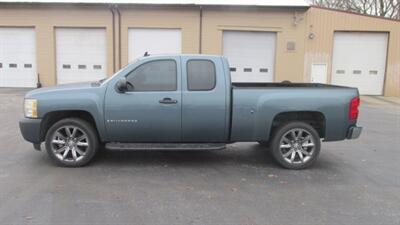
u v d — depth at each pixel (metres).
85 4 23.41
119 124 6.97
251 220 4.85
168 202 5.43
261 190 6.01
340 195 5.84
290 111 7.08
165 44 23.97
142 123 6.98
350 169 7.31
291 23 23.84
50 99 6.95
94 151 7.11
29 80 24.39
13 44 24.16
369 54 24.25
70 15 23.77
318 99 7.08
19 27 23.98
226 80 7.05
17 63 24.28
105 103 6.92
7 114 13.41
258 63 24.28
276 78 24.23
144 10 23.66
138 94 6.95
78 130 7.05
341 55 24.28
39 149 7.32
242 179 6.56
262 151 8.56
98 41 24.02
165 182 6.31
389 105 19.50
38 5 23.58
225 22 23.77
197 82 7.03
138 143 7.15
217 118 7.03
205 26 23.78
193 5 23.33
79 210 5.09
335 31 23.98
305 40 23.97
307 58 24.08
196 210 5.15
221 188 6.07
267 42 24.14
